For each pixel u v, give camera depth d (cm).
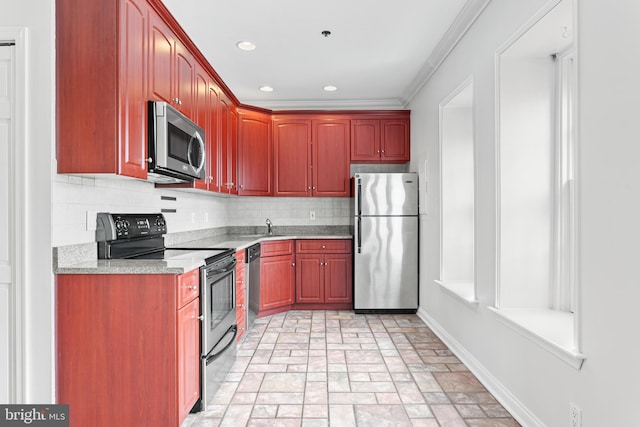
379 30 291
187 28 288
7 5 178
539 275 224
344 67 367
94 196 212
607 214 137
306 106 479
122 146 183
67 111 180
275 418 204
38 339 177
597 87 141
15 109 178
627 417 129
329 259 437
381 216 415
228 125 389
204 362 212
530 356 190
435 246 355
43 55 178
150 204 281
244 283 335
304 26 285
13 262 178
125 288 179
